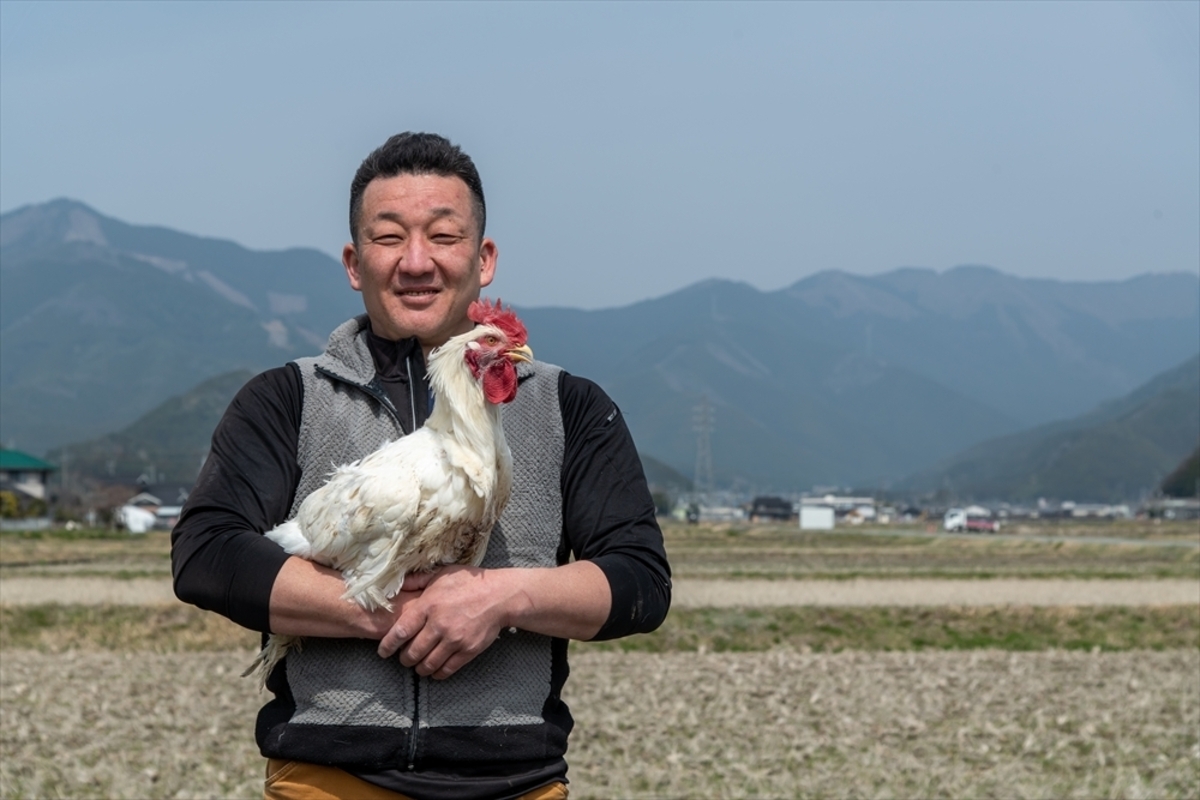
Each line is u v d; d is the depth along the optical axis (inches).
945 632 975.6
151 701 535.2
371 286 142.7
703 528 4611.2
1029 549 2647.6
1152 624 1018.7
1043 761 436.8
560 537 142.2
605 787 379.2
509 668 133.3
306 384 141.7
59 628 892.6
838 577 1493.6
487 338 133.2
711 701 551.2
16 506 4128.9
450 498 126.4
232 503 134.6
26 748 420.5
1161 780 398.3
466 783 129.2
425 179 141.9
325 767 130.0
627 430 148.2
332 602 125.6
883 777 395.5
